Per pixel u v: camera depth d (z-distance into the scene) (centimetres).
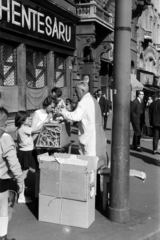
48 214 416
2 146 326
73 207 403
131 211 465
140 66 3419
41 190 416
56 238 374
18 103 1259
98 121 486
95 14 1888
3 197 339
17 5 1181
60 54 1650
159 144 1078
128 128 418
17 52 1252
